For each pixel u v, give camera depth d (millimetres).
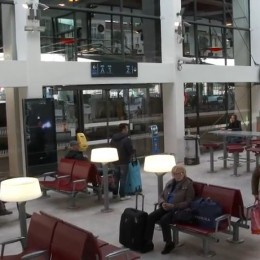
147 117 13852
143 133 13781
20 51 10648
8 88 11023
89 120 12406
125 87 12852
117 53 12906
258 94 17500
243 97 17391
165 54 13734
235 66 15820
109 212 8164
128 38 13172
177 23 13383
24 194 5074
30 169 10531
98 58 12461
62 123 11812
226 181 10703
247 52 17062
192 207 6152
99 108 12609
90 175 8844
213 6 15594
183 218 6074
